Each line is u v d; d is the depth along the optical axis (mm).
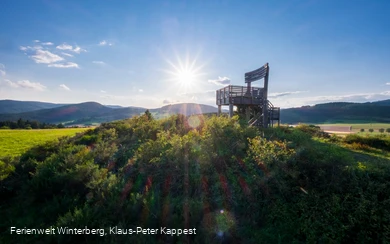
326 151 7199
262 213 5652
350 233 4824
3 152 13258
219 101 18812
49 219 6270
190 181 6703
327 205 5332
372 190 5379
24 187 7613
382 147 11828
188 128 12836
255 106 18109
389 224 4633
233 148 8141
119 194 6457
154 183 6934
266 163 6512
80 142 12859
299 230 5137
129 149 10594
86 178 7605
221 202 5836
